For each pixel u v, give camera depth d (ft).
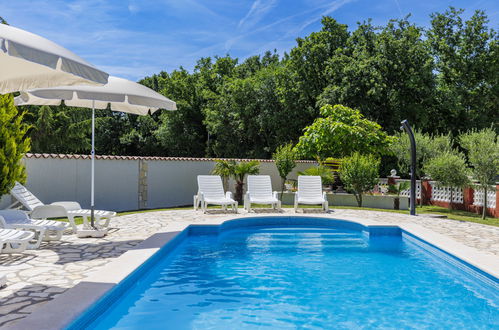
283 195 52.65
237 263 22.61
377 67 87.97
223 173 51.03
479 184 46.47
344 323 13.99
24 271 16.92
